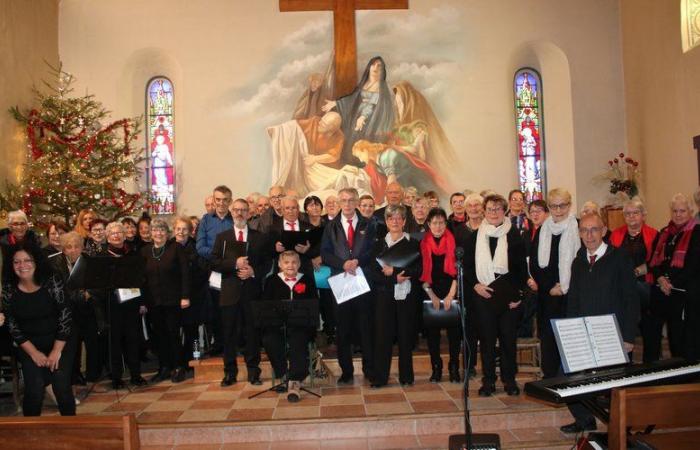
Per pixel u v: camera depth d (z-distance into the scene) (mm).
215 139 9508
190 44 9570
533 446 3857
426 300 5297
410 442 4051
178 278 5582
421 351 6016
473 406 4406
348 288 5039
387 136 9531
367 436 4199
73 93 9320
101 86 9391
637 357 5887
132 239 6199
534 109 10062
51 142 8188
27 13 8422
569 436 4051
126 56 9469
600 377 3115
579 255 4070
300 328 4949
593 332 3207
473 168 9617
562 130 9820
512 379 4664
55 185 7785
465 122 9656
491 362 4633
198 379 5637
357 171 9445
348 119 9523
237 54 9586
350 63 9547
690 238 4738
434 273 4973
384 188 9438
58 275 3930
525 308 6000
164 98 9898
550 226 4598
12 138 7930
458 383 5117
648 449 2475
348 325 5215
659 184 8617
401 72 9648
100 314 5434
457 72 9703
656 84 8641
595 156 9586
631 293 3857
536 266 4641
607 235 5738
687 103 7863
